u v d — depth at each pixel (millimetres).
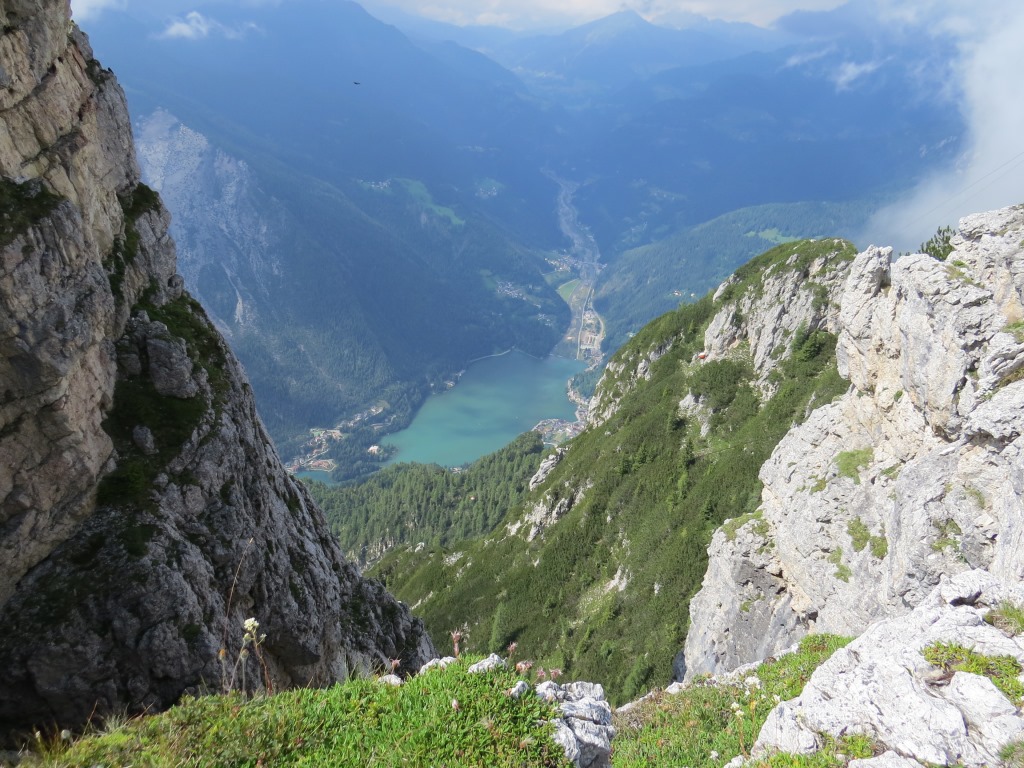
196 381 26047
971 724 13070
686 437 109438
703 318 136875
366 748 12289
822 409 47750
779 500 48250
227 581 23391
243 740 12227
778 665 23750
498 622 105438
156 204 30078
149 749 11742
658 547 91125
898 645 15609
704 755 18875
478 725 12664
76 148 21938
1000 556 26156
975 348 32781
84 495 20359
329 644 30188
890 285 40750
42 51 20844
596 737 13602
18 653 17875
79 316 19812
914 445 37000
